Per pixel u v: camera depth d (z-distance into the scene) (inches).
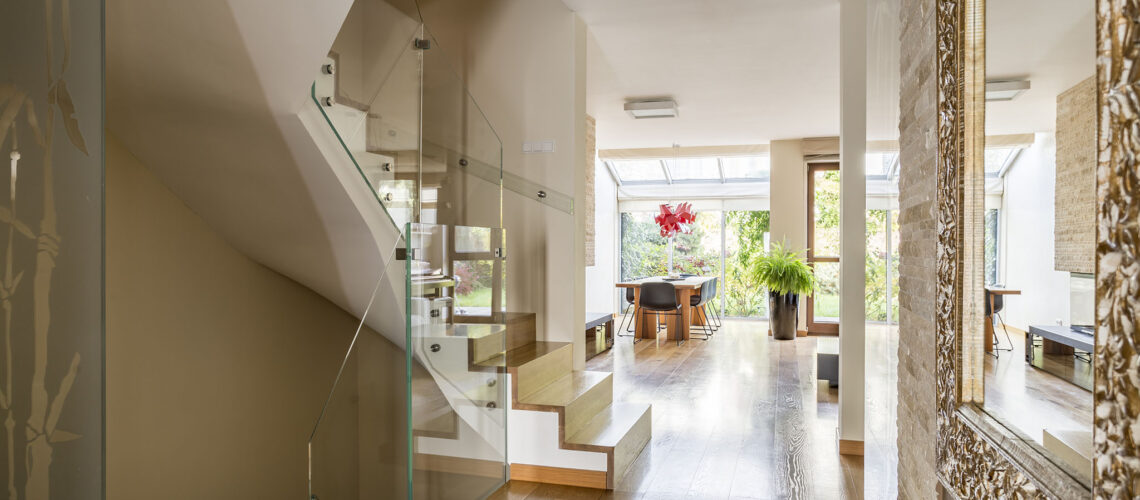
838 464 168.2
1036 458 47.3
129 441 141.7
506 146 204.4
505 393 155.3
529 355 178.1
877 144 134.6
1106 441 34.7
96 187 70.3
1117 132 33.8
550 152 200.4
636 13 197.2
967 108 63.2
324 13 101.0
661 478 158.9
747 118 339.6
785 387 256.4
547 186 201.2
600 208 459.5
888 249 120.3
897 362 110.3
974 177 63.3
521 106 203.2
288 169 130.4
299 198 138.3
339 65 127.3
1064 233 43.7
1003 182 55.9
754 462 169.9
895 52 111.7
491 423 149.2
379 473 133.2
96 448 70.4
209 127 123.6
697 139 402.0
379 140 140.6
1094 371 36.0
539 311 203.3
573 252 199.6
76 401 68.7
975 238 63.4
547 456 157.4
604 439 157.9
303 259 161.5
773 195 404.2
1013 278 54.1
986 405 62.1
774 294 385.1
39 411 65.8
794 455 175.5
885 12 123.0
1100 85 35.2
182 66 109.2
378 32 138.9
